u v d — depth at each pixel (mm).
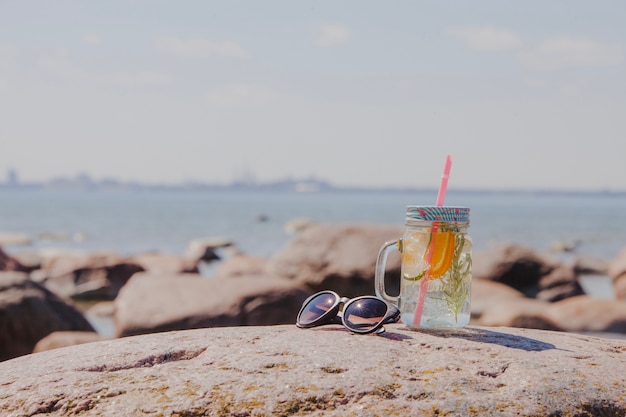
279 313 2871
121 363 1055
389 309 1166
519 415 942
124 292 3031
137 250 10945
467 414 938
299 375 996
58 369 1048
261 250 10898
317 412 942
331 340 1104
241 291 2900
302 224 14984
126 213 24375
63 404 975
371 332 1137
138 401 967
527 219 22859
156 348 1090
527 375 1008
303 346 1076
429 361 1040
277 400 956
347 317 1152
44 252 7168
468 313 1162
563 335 1186
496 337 1139
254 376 998
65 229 16047
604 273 7242
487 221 21125
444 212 1136
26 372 1046
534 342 1124
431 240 1137
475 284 4266
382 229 4145
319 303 1188
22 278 3121
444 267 1136
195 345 1094
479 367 1027
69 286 5203
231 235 14141
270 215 23906
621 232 16609
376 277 1218
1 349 2938
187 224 17938
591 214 29391
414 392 969
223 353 1062
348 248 4059
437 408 946
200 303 2850
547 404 960
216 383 988
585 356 1073
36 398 984
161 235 14055
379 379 988
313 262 4047
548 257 5121
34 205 34062
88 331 3201
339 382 981
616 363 1060
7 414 971
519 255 5016
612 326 3418
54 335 2887
